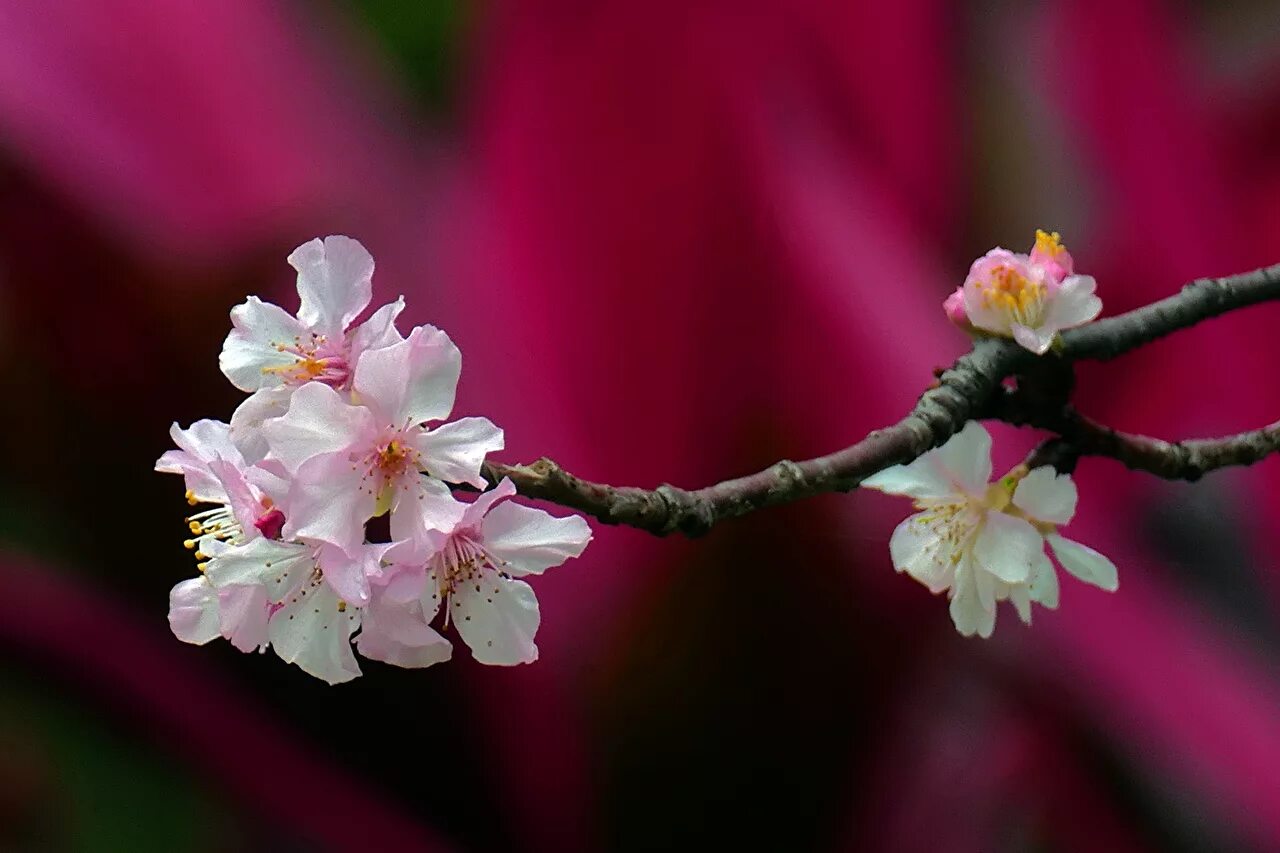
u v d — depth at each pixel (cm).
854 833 94
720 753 94
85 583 94
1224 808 93
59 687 92
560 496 76
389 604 77
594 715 94
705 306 96
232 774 93
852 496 94
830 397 94
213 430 78
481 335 96
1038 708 94
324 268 78
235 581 77
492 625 77
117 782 92
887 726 94
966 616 82
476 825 94
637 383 95
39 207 94
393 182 100
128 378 94
